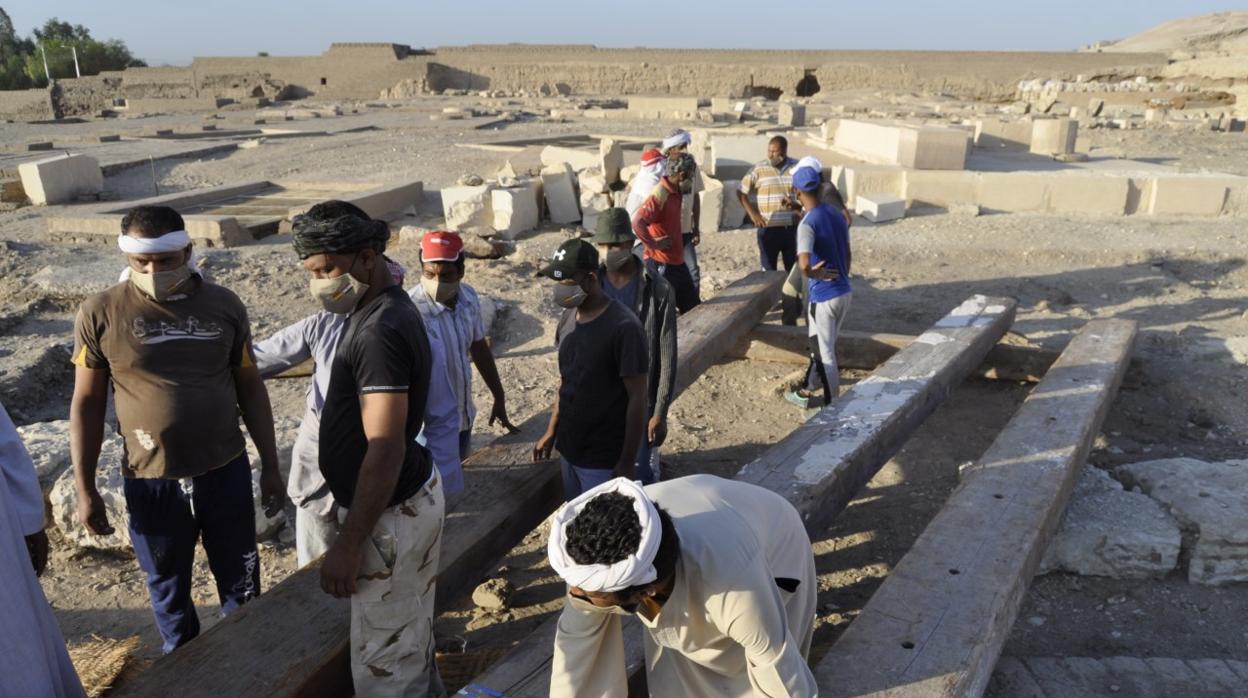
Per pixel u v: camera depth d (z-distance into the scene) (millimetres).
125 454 3285
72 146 23453
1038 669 3590
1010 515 3709
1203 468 4781
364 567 2629
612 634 2379
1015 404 6398
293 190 15812
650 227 6488
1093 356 5715
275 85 48469
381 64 48031
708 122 27938
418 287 3887
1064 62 44469
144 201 13773
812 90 48406
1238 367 6711
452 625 4086
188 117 36625
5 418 2611
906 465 5562
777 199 8125
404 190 14039
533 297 8570
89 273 9094
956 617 3016
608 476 3734
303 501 3609
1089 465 4980
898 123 18141
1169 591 4191
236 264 9938
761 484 3811
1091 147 20422
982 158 16344
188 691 2680
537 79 49125
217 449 3330
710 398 6637
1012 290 9445
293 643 2900
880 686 2678
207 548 3521
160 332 3143
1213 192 12812
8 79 72750
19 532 2570
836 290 5840
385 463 2418
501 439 4434
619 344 3520
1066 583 4266
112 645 3430
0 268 9648
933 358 5480
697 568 1996
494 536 3650
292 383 6723
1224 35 54781
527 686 2727
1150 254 10656
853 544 4719
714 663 2352
